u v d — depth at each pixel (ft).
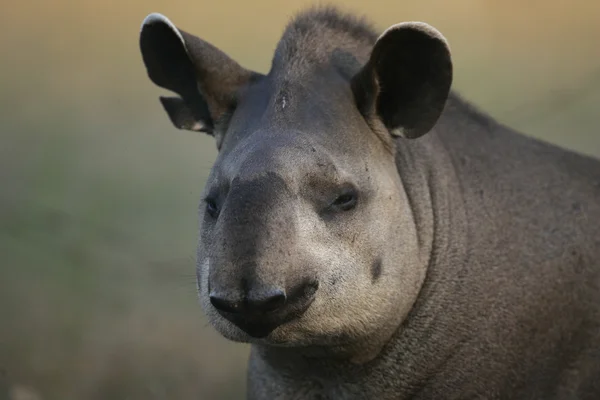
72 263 86.99
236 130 46.70
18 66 117.19
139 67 118.21
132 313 84.43
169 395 79.15
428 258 49.21
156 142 106.93
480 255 50.31
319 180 44.09
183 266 87.25
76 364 81.51
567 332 51.47
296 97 46.47
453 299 49.42
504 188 52.11
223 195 44.68
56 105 112.57
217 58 48.83
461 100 54.08
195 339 82.12
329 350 47.52
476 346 49.65
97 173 101.35
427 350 49.14
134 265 87.66
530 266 50.90
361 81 47.16
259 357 51.24
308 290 43.24
